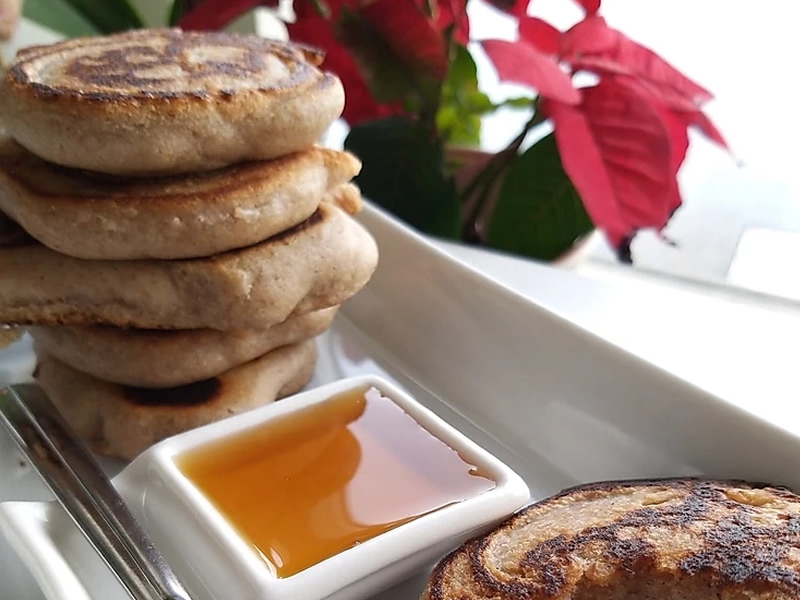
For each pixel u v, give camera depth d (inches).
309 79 9.1
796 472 7.9
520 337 9.8
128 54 9.4
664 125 12.1
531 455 9.6
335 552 7.5
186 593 7.2
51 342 9.3
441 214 13.6
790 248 14.4
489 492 8.0
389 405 9.2
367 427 8.9
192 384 9.4
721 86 15.7
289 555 7.4
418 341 10.8
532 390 9.7
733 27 15.5
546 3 16.1
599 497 8.1
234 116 8.4
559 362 9.5
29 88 8.2
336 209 9.9
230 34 10.5
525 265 12.9
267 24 17.7
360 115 14.4
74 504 7.8
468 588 7.1
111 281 8.6
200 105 8.3
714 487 8.0
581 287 12.4
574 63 12.7
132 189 8.5
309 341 10.4
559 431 9.4
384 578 7.6
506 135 15.5
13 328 9.9
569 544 7.3
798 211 15.2
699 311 12.2
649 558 7.0
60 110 8.0
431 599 7.0
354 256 9.5
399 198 13.6
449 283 10.4
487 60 13.1
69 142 8.1
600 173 12.1
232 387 9.4
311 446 8.7
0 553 7.6
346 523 7.8
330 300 9.4
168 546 7.8
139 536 7.5
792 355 11.3
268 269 8.7
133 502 8.2
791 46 15.3
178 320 8.7
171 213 8.2
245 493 8.0
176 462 8.2
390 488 8.2
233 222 8.4
